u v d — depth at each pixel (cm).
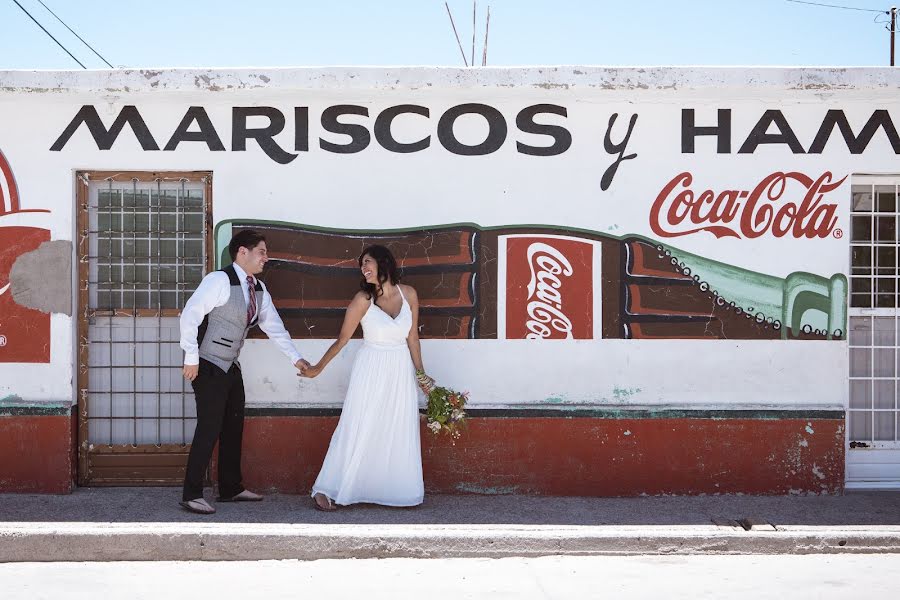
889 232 648
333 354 578
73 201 620
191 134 618
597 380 623
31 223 616
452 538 515
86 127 616
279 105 618
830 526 541
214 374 559
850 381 653
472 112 620
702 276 623
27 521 541
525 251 621
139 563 503
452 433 594
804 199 625
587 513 573
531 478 619
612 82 591
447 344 621
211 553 509
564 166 622
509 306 621
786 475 623
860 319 653
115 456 634
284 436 618
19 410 612
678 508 588
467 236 621
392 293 577
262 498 600
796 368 625
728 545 522
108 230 632
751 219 624
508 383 622
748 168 623
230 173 619
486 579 476
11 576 478
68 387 616
